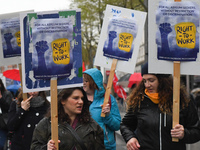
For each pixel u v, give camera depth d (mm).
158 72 4301
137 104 4590
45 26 4012
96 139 4129
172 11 4270
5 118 7023
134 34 5309
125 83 18219
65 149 3951
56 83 4031
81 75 4094
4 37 5469
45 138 4055
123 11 5328
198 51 4238
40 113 5754
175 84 4219
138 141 4551
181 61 4266
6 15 5453
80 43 4090
